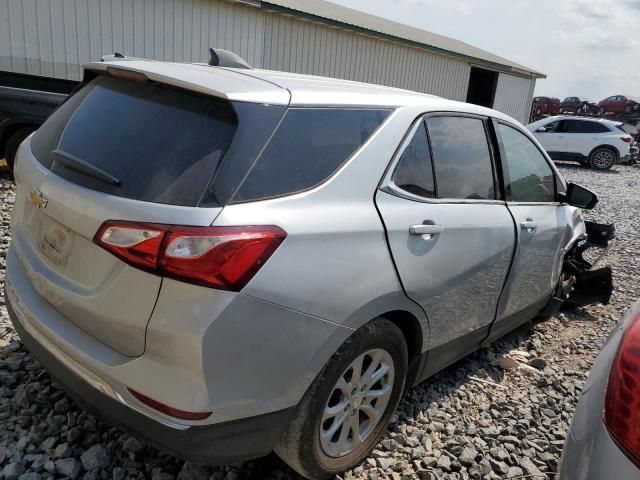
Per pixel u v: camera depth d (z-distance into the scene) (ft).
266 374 6.42
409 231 8.11
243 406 6.35
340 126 7.70
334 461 7.86
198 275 5.90
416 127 8.83
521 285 11.60
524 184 11.88
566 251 13.83
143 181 6.40
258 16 41.32
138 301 6.11
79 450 8.13
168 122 6.89
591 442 5.51
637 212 37.58
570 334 14.96
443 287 8.86
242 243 6.07
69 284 6.91
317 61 47.65
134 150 6.77
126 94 7.63
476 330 10.50
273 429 6.81
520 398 11.34
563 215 13.32
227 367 6.12
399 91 9.84
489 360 12.84
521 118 82.28
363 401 8.07
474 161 10.25
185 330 5.88
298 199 6.84
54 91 25.31
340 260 7.02
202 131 6.64
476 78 76.74
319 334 6.80
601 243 16.62
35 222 7.84
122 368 6.26
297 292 6.51
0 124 22.22
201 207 6.08
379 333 7.74
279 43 43.83
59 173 7.20
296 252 6.54
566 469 5.75
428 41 62.34
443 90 63.41
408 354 9.00
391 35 51.93
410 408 10.33
